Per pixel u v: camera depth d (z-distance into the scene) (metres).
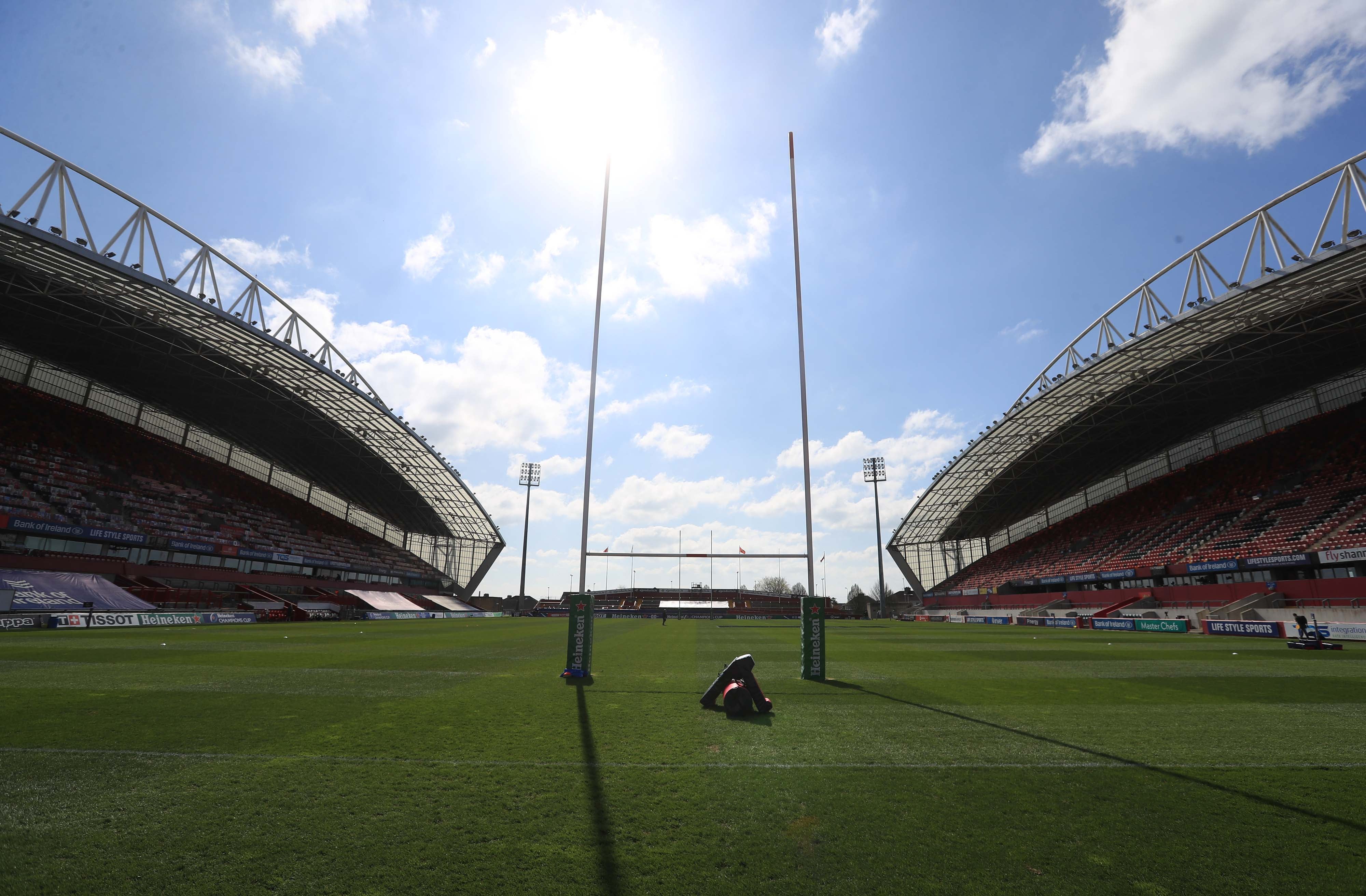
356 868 3.81
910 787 5.44
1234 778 5.73
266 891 3.54
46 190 27.52
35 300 36.78
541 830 4.43
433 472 67.50
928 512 73.38
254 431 58.31
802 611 12.70
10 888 3.51
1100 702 9.82
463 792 5.21
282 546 52.94
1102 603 47.25
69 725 7.45
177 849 4.06
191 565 44.28
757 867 3.88
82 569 37.38
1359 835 4.43
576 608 12.48
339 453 63.66
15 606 27.80
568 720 8.08
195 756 6.17
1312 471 41.06
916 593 79.88
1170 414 50.28
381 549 70.62
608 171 15.69
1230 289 28.52
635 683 11.45
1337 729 7.82
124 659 14.05
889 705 9.45
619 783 5.48
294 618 41.16
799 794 5.23
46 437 42.12
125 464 46.66
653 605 89.12
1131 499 56.31
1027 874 3.81
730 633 31.38
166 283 32.25
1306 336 36.44
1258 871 3.85
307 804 4.88
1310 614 26.66
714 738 7.14
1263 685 11.72
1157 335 33.19
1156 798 5.17
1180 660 16.47
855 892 3.58
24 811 4.68
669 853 4.08
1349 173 24.23
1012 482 66.56
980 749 6.75
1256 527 40.41
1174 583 42.41
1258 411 46.78
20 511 35.66
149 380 48.09
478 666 13.80
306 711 8.41
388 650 17.44
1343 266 25.75
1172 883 3.70
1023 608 56.00
